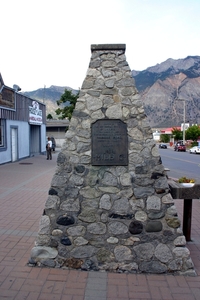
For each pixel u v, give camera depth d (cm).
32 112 2175
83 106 378
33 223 563
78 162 374
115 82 378
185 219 481
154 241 367
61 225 373
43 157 2173
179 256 364
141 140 373
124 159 372
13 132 1798
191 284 343
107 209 370
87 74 380
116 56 381
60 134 3675
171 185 436
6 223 562
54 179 374
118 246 369
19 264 386
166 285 340
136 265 366
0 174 1242
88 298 313
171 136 6562
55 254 374
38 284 338
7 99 1653
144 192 369
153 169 370
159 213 367
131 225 368
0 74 1495
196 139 5219
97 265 369
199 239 493
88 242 371
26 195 817
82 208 371
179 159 2453
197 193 412
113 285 338
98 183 372
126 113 375
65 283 341
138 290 329
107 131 374
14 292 322
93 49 381
